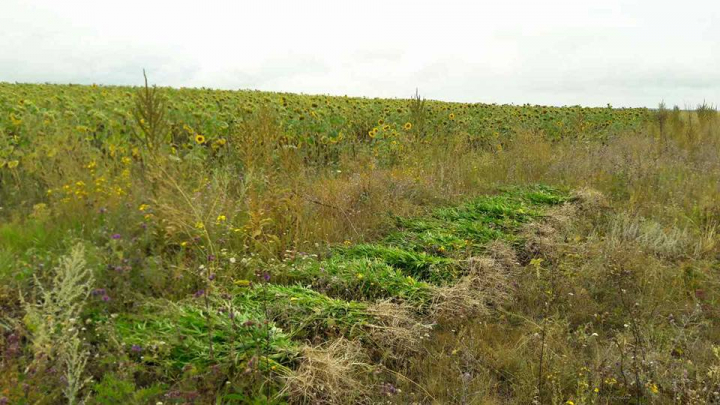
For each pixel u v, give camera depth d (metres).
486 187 8.99
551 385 3.45
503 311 4.61
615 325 4.54
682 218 7.23
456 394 3.36
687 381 3.42
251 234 5.46
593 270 5.38
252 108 11.79
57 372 3.01
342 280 4.73
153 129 6.64
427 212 7.47
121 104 12.64
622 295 4.89
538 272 5.10
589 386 3.43
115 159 7.53
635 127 17.53
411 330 4.05
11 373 2.89
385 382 3.53
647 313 4.59
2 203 6.97
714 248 6.19
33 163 7.41
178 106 11.73
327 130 11.16
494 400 3.31
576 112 20.59
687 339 4.17
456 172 9.46
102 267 4.34
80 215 5.96
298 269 4.93
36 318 3.18
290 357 3.43
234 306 3.99
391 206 7.30
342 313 4.09
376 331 3.93
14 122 8.72
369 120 13.05
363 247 5.63
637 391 3.44
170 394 2.94
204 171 7.56
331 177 8.59
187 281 4.53
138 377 3.23
